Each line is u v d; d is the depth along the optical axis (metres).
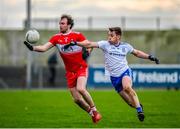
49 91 56.78
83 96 27.64
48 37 74.81
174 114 34.44
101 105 40.47
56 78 64.56
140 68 58.34
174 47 76.69
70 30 27.67
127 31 76.44
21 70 67.81
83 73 27.73
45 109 37.47
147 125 29.53
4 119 31.88
